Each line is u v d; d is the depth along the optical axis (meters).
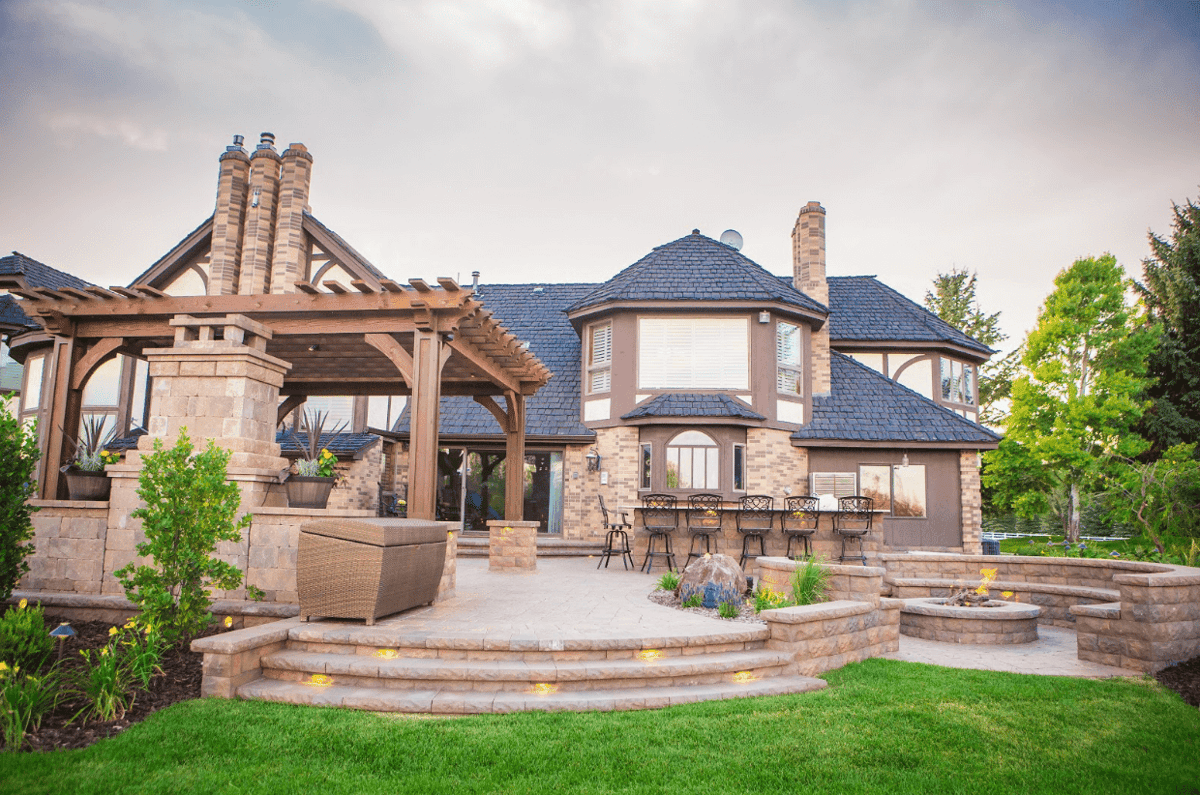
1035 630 8.46
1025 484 22.97
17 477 6.75
